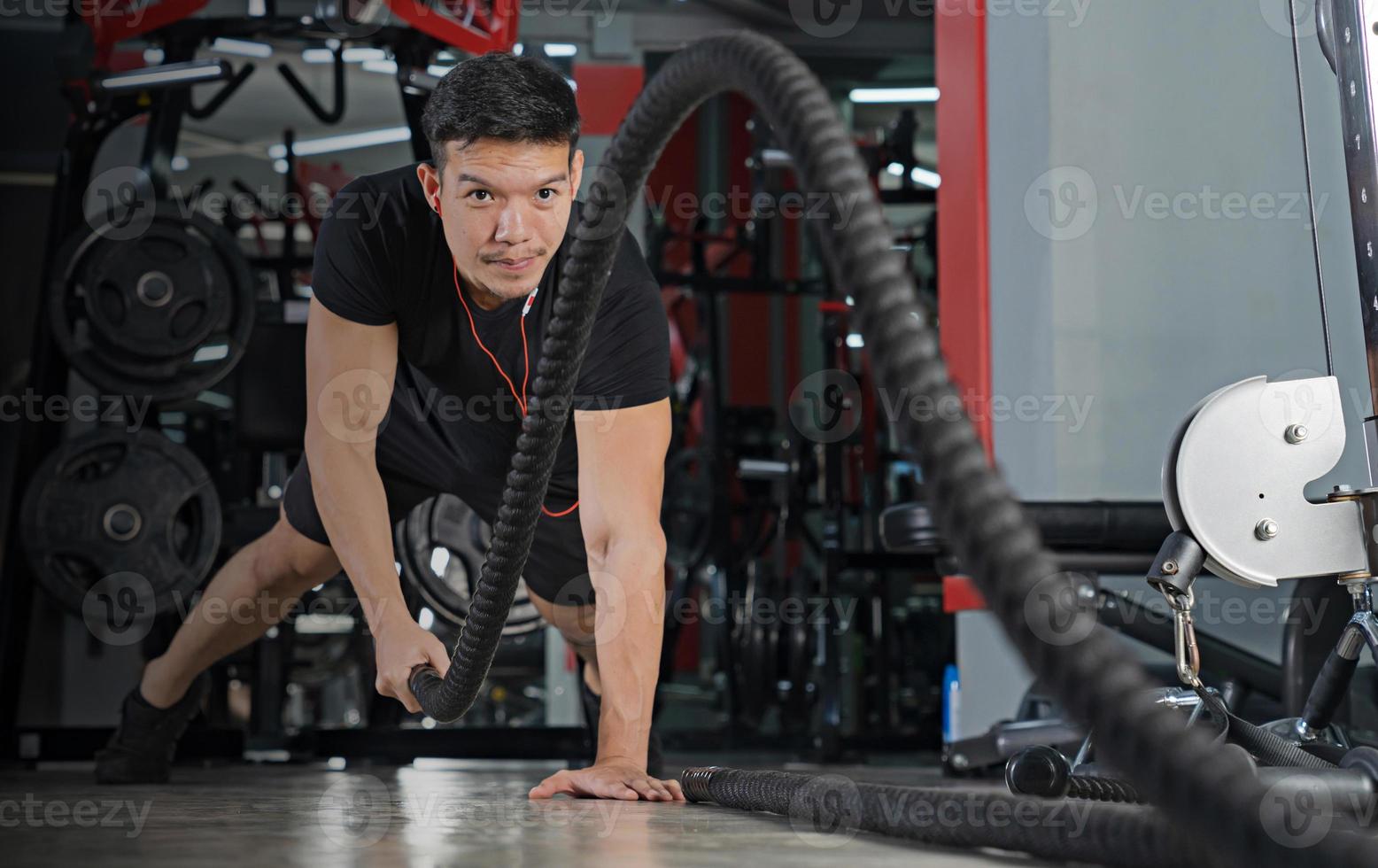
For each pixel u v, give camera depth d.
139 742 2.62
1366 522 1.24
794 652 5.69
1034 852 0.88
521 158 1.73
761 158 5.95
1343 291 3.21
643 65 8.31
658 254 5.97
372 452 1.93
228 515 4.28
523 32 7.86
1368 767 1.03
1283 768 1.05
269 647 5.11
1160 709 0.48
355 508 1.87
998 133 3.65
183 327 4.05
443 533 4.16
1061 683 0.49
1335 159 3.23
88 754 4.05
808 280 5.90
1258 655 2.89
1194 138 3.38
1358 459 3.09
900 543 2.66
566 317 1.27
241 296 4.07
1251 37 3.36
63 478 3.96
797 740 5.73
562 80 1.77
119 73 4.25
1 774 3.26
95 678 6.11
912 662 6.88
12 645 4.03
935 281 6.28
